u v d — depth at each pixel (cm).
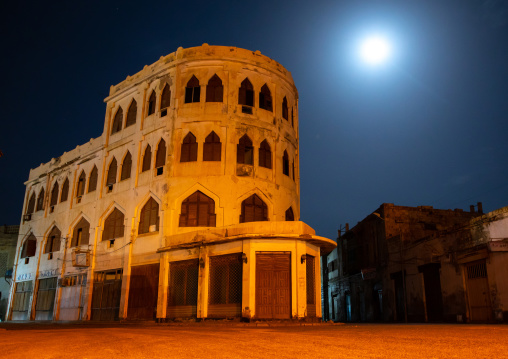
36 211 4034
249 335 1169
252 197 2773
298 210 3122
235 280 2208
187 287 2430
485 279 2491
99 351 786
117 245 2986
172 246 2505
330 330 1457
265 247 2161
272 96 3028
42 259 3731
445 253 2830
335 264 5044
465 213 4103
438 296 2944
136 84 3253
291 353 737
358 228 4319
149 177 2906
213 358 684
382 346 823
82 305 3108
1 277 4334
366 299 4066
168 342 950
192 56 2948
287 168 3036
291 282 2130
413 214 3897
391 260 3619
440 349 763
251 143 2856
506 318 2281
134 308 2727
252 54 3005
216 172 2733
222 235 2327
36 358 706
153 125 2995
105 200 3198
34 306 3638
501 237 2353
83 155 3609
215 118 2816
